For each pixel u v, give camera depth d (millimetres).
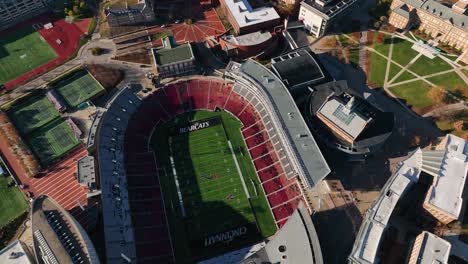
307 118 128500
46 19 187250
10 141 136250
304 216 107562
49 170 130250
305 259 99188
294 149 119250
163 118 144250
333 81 137375
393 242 108562
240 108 145500
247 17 170875
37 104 149500
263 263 102375
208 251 112000
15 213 119812
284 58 150250
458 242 106250
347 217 114938
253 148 134250
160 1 191500
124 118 139125
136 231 113125
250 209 120250
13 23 185250
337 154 124062
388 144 131750
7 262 99438
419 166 118250
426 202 107062
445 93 145000
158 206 121000
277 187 123438
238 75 145125
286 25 169875
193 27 180000
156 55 154250
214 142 137250
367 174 124750
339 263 105688
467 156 115875
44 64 165625
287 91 134750
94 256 95625
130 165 128750
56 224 101812
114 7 178500
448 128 135375
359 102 128125
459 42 158500
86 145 134625
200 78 155750
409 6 169250
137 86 153500
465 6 155875
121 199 117875
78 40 176000
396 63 158625
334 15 162125
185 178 128250
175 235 115312
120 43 173125
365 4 186750
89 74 159500
